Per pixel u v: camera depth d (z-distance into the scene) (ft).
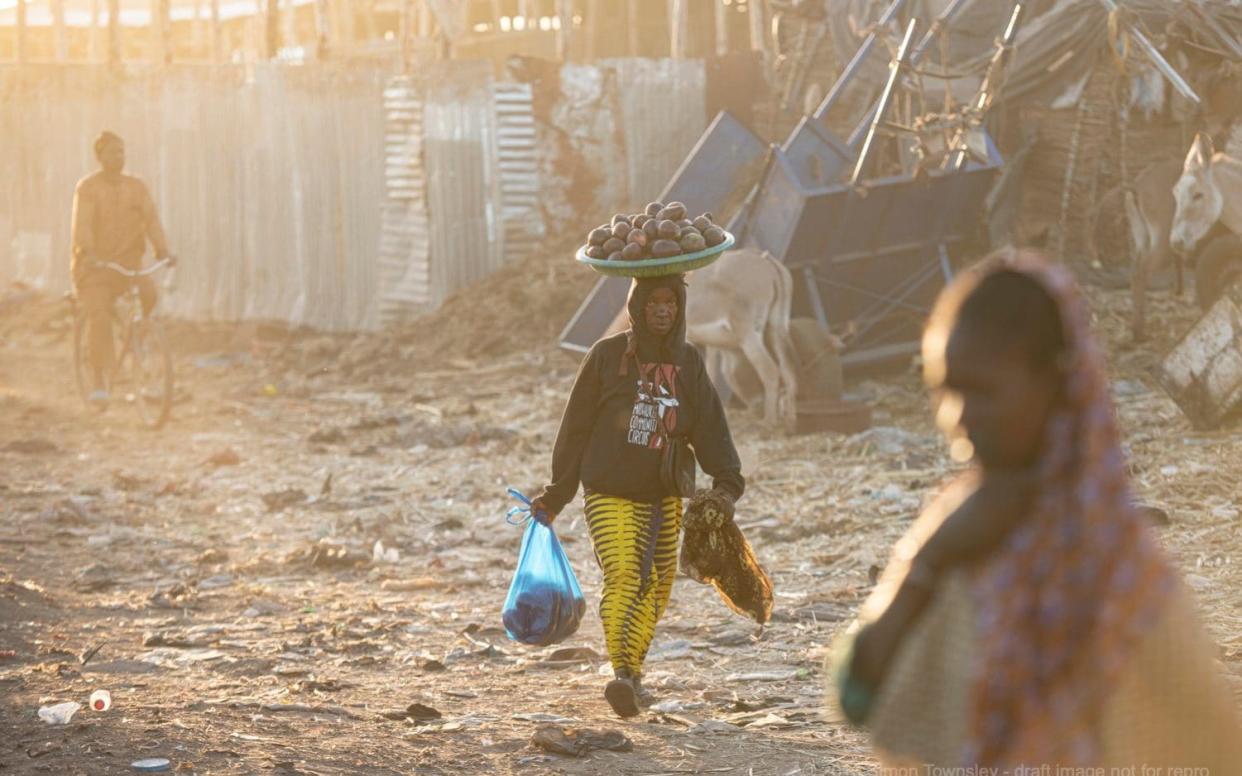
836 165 80.23
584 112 116.06
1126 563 11.75
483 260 113.50
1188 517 50.01
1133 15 86.17
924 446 67.72
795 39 109.40
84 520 57.26
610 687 30.19
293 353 108.27
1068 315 11.77
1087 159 96.02
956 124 78.18
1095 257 96.48
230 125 119.24
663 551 32.37
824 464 65.26
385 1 166.81
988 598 11.80
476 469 68.18
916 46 97.25
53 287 127.65
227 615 42.83
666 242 31.01
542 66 115.14
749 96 118.42
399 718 31.24
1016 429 11.81
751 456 63.72
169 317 121.90
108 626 40.91
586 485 32.01
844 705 12.13
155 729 28.86
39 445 73.77
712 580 31.63
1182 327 84.69
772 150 76.89
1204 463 57.72
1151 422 67.00
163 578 48.21
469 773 27.30
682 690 34.24
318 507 60.80
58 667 35.24
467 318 106.63
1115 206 96.02
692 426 32.04
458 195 112.78
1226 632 36.58
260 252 119.03
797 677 35.24
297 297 117.80
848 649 12.17
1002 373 11.71
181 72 120.78
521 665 37.09
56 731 28.76
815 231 76.89
